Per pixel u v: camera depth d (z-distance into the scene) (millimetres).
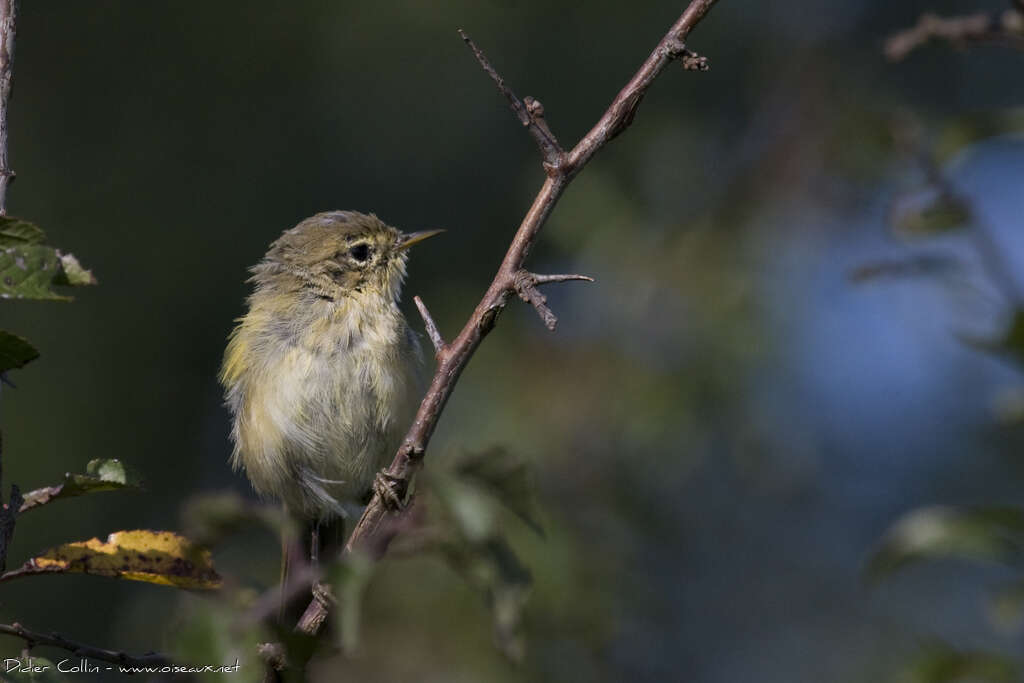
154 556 4676
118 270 14016
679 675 11969
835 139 11945
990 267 6945
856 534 13156
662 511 11312
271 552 10656
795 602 12852
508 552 5098
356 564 4254
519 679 9391
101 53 14234
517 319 11273
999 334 6500
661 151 12242
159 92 14375
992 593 6988
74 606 13258
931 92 14273
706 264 11305
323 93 14516
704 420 11031
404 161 14703
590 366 10922
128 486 4473
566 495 10477
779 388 11180
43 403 13359
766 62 14133
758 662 12578
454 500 4742
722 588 12719
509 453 4859
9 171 4641
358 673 9398
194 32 14375
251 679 3910
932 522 6480
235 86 14492
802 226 11938
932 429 13305
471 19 14195
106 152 14148
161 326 14195
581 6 14367
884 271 7035
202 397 14430
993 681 6629
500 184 14703
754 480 12234
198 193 14375
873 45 14156
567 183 4844
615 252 11367
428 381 8555
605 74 14492
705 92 14445
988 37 6660
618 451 10664
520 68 14453
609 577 10195
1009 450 12859
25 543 12969
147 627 11594
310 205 14688
